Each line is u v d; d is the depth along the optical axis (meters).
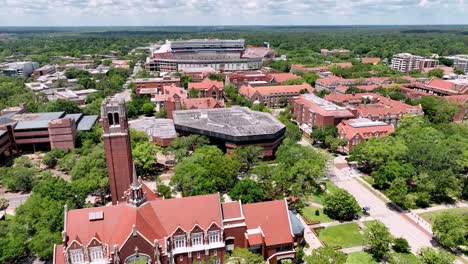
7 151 175.88
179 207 88.62
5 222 100.88
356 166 160.75
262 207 94.88
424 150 144.12
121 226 82.75
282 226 93.94
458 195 131.25
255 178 146.00
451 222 102.19
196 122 181.12
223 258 89.44
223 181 126.69
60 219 96.69
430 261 89.19
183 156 155.50
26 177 140.00
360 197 132.75
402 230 111.75
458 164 138.00
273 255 92.12
